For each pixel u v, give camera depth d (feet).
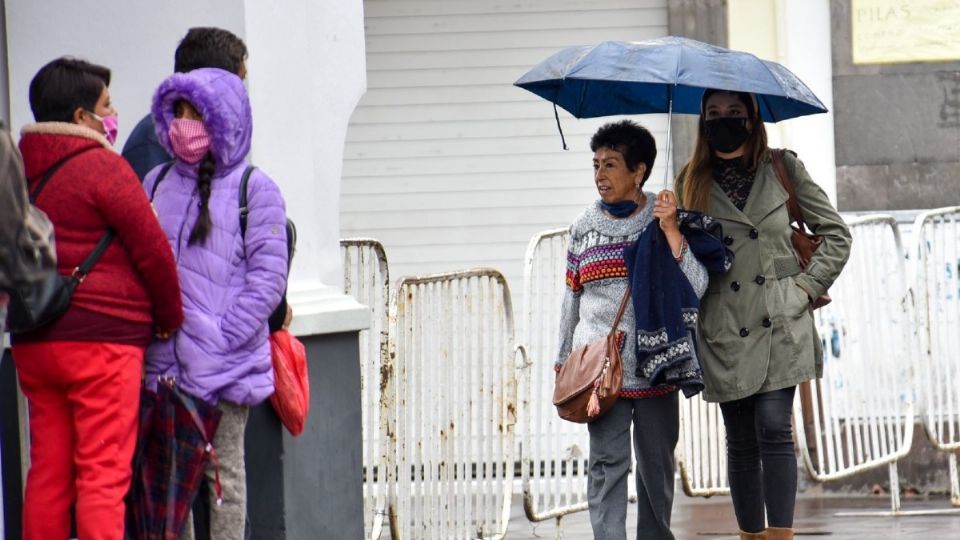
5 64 67.31
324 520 65.41
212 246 54.29
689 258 66.95
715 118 70.03
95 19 66.39
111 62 66.23
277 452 61.98
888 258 99.45
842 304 98.89
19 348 52.44
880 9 110.22
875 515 97.25
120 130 66.03
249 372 54.85
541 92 74.23
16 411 64.80
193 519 58.34
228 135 54.24
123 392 52.29
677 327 65.67
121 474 52.44
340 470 66.80
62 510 53.16
